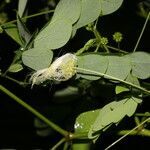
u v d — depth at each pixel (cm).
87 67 48
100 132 49
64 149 52
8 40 54
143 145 55
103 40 48
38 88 55
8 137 57
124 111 48
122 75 48
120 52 49
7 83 56
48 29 48
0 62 55
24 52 48
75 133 51
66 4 48
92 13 48
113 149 55
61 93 55
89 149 52
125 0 53
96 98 53
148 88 49
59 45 48
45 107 56
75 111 55
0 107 56
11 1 55
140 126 51
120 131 51
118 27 53
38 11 55
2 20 55
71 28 48
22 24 48
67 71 48
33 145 57
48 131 56
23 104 51
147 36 54
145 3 54
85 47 48
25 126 57
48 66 48
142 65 48
